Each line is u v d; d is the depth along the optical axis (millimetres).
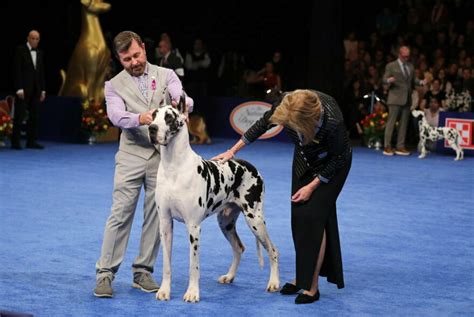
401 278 7500
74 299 6570
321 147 6488
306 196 6578
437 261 8188
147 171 6770
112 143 17953
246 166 6902
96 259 7926
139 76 6734
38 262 7742
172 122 6262
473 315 6402
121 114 6523
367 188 12727
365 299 6785
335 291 7020
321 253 6656
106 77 18906
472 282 7410
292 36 22703
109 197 11406
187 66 19750
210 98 19578
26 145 16578
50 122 17969
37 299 6539
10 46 22031
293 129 6289
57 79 22391
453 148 16656
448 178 14039
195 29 22781
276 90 19422
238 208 7035
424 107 18172
